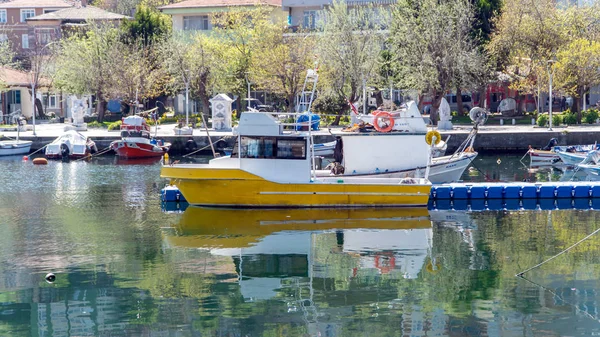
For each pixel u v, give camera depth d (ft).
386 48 258.57
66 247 100.01
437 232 107.34
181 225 111.96
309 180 120.06
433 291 81.56
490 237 104.63
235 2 320.29
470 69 229.45
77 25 326.85
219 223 112.88
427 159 130.93
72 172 173.47
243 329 71.46
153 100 302.25
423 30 233.35
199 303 78.43
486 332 70.69
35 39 352.08
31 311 76.38
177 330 71.36
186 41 297.12
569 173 166.30
